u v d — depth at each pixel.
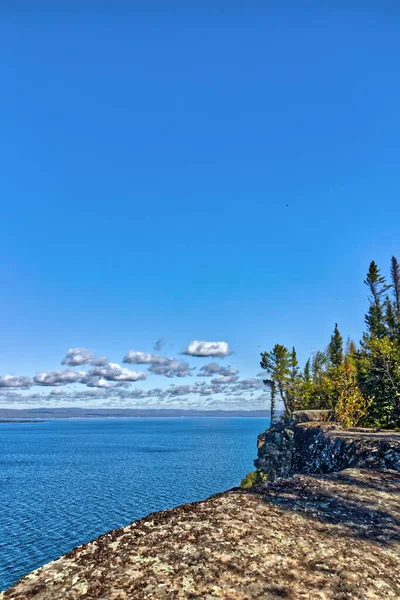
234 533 4.77
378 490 7.68
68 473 91.56
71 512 53.94
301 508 6.10
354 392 29.12
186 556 4.09
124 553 4.14
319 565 4.28
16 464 112.62
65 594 3.35
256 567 4.02
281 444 38.78
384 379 29.81
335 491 7.32
